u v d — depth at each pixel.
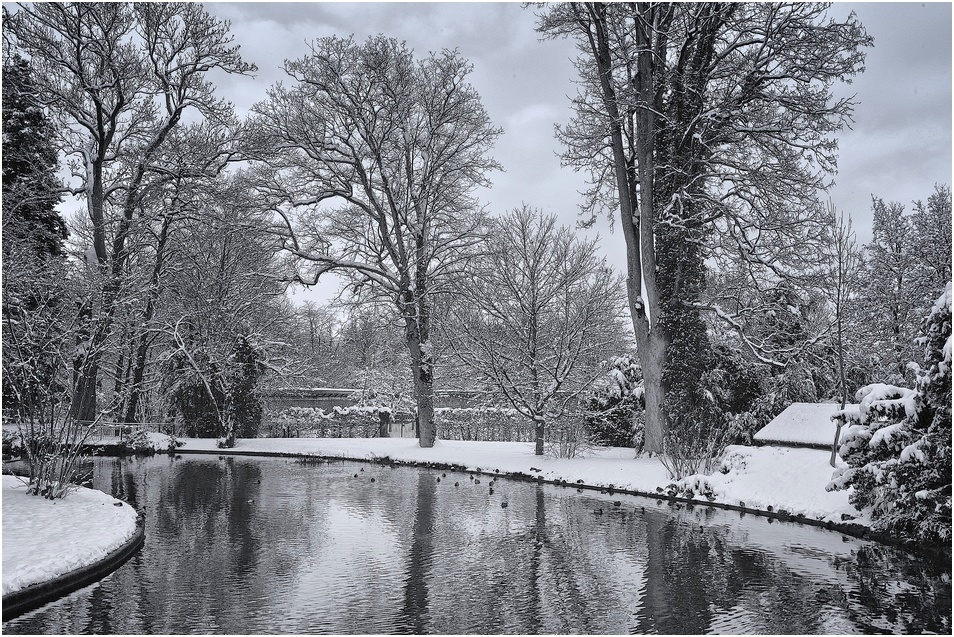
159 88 32.12
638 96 26.06
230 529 15.78
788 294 26.80
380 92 31.17
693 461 21.34
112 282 25.75
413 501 19.88
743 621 9.79
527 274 28.86
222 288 39.38
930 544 13.23
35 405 17.22
